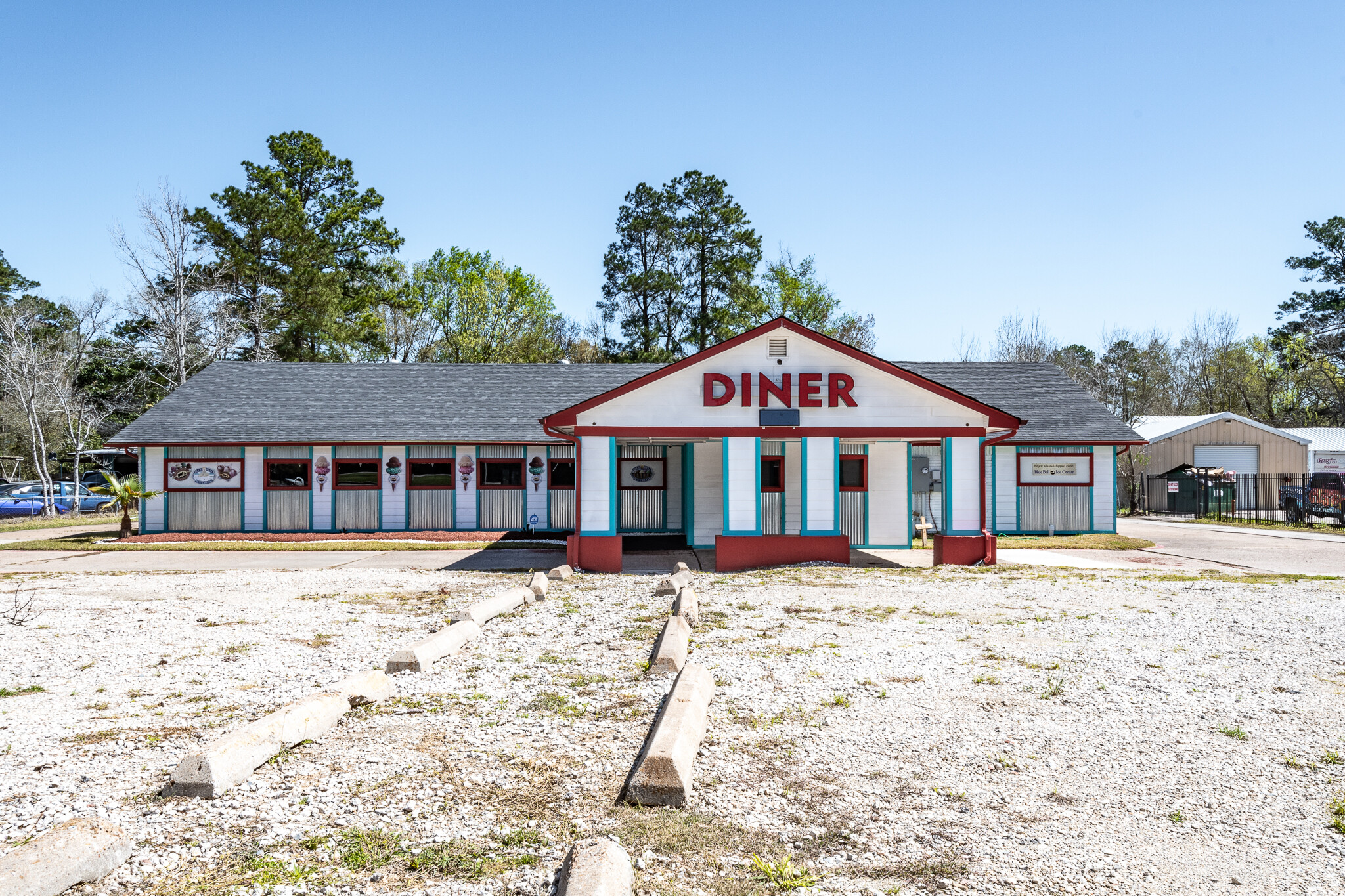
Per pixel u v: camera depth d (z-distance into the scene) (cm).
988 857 403
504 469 2412
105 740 569
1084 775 508
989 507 2353
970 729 590
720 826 436
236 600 1187
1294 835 427
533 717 618
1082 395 2630
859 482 1914
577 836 423
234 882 378
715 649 837
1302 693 680
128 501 2316
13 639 903
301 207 4347
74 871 370
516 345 5338
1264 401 5916
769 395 1596
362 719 614
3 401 4459
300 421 2447
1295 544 2125
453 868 390
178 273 3628
